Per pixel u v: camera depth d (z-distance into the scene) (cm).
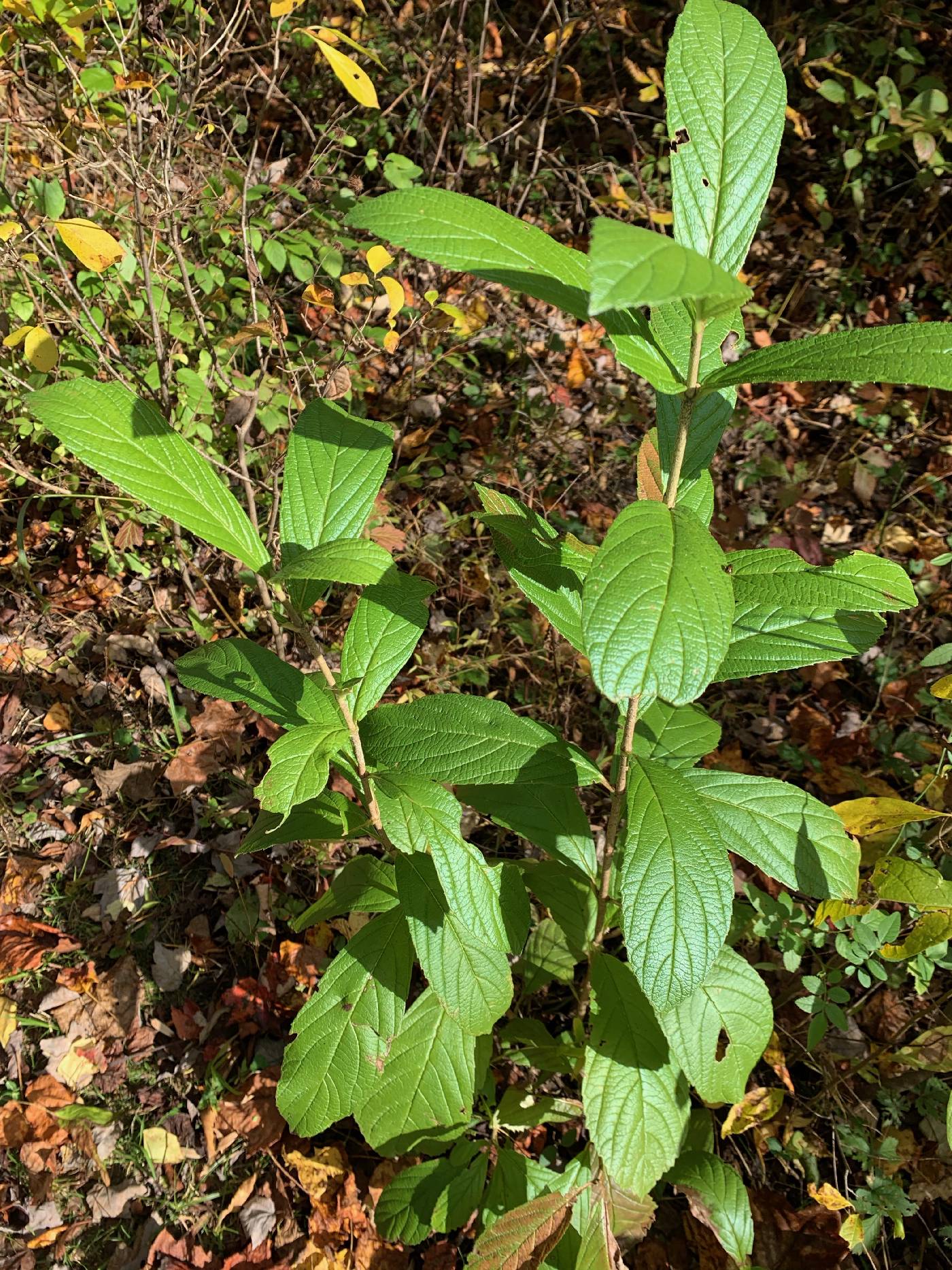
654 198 433
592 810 291
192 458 125
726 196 108
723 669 137
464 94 414
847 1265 207
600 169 418
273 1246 223
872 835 206
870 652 317
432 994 191
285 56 420
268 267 322
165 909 277
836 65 420
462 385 393
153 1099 247
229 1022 256
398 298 219
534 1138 237
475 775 146
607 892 174
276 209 357
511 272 101
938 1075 220
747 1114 209
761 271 434
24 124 249
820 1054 232
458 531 347
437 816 142
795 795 151
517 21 488
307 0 405
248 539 128
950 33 405
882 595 118
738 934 208
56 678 317
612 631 89
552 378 398
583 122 465
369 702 156
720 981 168
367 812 173
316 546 139
